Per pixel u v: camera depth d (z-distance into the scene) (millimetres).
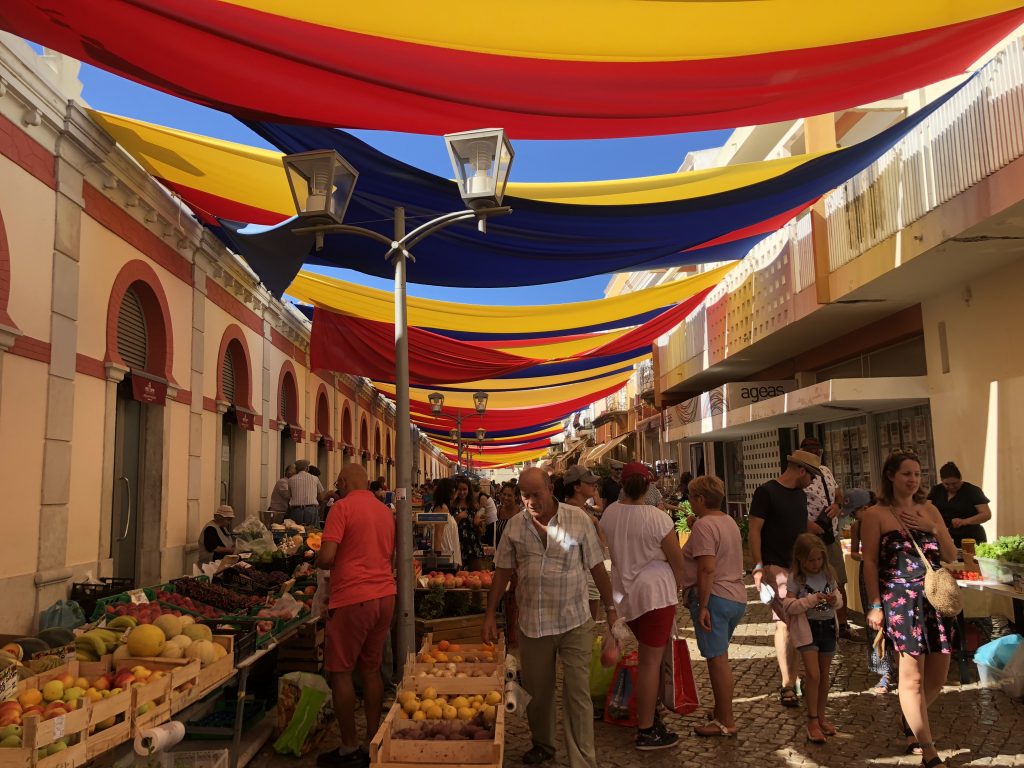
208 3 4805
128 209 8516
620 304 12719
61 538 6992
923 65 6559
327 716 5410
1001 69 7926
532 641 4715
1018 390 9492
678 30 5363
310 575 7711
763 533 5762
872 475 13617
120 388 8883
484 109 6492
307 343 17750
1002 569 6160
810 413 13719
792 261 13242
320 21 5035
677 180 8383
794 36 5598
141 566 9148
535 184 8594
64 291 7086
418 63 5648
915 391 11477
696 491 5551
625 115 6738
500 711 4004
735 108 6820
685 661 5703
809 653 5137
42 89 6477
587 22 5195
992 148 8023
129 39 5270
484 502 13828
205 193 8695
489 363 14656
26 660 4543
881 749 4973
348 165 6332
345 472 5492
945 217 8844
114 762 3871
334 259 9898
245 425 12992
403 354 6547
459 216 6391
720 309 17500
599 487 10609
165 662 4227
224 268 11688
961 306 10680
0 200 6125
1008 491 9641
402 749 3633
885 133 8133
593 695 5910
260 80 5844
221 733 5117
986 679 6266
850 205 11281
